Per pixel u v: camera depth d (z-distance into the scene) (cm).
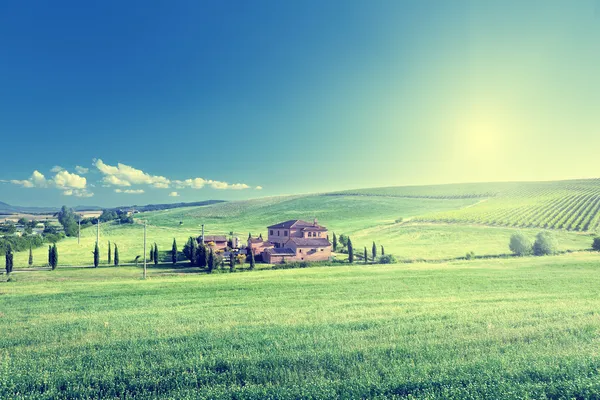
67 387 1580
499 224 14925
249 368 1688
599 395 1323
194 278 6312
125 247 14212
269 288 4806
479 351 1827
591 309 2775
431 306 3219
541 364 1584
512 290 4222
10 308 3841
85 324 2889
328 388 1412
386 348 1914
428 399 1305
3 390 1562
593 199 18438
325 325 2525
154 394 1486
